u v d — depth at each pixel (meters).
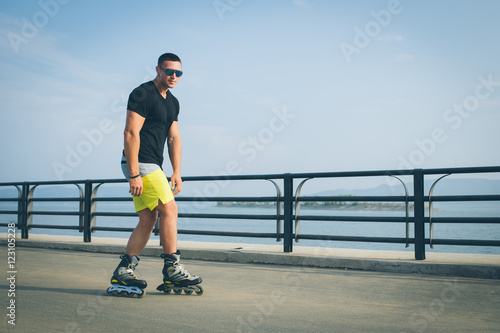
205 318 2.77
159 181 3.43
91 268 4.97
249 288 3.82
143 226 3.51
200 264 5.41
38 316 2.79
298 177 5.65
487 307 3.10
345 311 2.97
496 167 4.55
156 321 2.69
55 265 5.22
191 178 6.55
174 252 3.55
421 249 4.86
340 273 4.64
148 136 3.45
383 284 4.00
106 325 2.60
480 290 3.71
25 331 2.46
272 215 5.84
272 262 5.42
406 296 3.47
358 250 5.67
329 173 5.46
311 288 3.82
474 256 5.04
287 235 5.64
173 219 3.53
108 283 4.00
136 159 3.36
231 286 3.92
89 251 6.86
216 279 4.30
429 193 4.91
